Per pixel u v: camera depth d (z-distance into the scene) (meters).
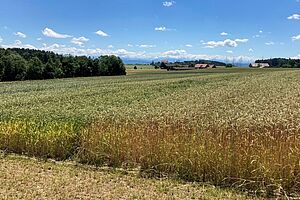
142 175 11.09
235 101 27.41
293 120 17.77
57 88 47.62
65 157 13.03
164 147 11.27
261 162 9.97
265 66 159.62
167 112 21.03
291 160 9.76
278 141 10.76
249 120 17.75
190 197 9.33
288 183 9.70
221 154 10.41
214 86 42.84
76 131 13.46
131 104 25.95
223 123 15.90
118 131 12.45
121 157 12.00
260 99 28.61
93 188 9.87
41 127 14.01
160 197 9.27
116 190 9.74
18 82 69.62
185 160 10.86
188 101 27.47
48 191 9.48
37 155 13.34
